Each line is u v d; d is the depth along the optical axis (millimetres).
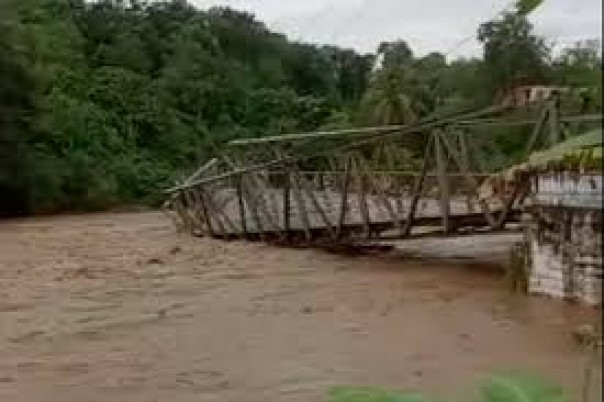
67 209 59938
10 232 39062
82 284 20656
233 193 29875
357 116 77125
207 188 30516
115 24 97062
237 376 11180
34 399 10578
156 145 76938
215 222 31047
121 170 66625
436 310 14828
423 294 16688
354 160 22750
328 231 24156
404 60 66312
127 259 25500
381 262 22422
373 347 12297
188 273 21938
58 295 19000
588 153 13789
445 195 19734
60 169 59500
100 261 25312
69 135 63031
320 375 10945
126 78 79625
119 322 15406
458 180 23188
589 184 13953
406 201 26312
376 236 22594
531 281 15773
